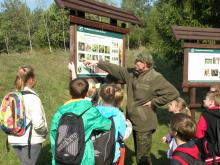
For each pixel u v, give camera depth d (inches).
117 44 122.7
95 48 110.4
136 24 134.3
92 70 109.5
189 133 71.5
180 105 102.8
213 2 278.8
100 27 111.0
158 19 335.6
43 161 134.6
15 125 87.5
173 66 355.9
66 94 260.2
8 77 271.0
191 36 150.6
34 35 657.0
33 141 89.3
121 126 90.4
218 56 153.3
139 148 108.5
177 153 70.7
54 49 562.3
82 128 78.1
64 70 335.3
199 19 295.9
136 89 107.0
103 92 92.0
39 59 378.0
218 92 96.4
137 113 106.6
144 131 107.0
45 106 223.6
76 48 101.1
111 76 113.8
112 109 90.9
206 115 93.7
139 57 105.4
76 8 99.5
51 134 82.4
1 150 144.7
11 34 655.8
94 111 80.2
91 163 79.5
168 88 105.0
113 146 83.8
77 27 101.5
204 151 94.1
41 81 275.0
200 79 151.4
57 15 604.4
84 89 82.0
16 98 87.8
